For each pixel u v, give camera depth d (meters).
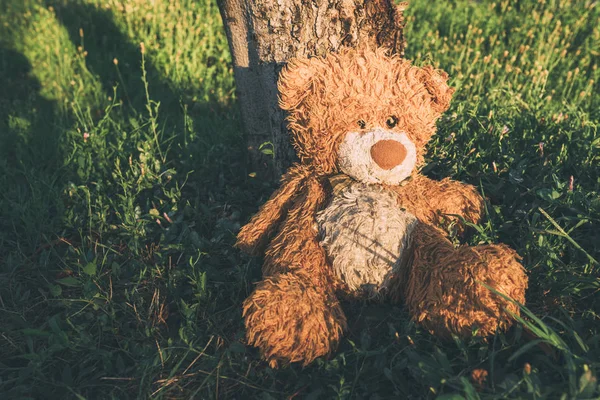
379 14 0.65
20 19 1.47
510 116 0.80
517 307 0.47
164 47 1.20
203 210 0.71
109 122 0.98
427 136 0.56
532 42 1.18
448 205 0.59
